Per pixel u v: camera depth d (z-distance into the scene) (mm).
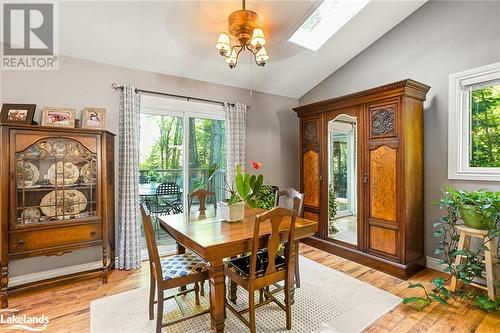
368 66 3662
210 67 3520
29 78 2666
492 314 2133
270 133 4449
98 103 3014
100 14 2469
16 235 2318
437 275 2863
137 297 2420
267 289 2275
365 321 2059
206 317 2127
